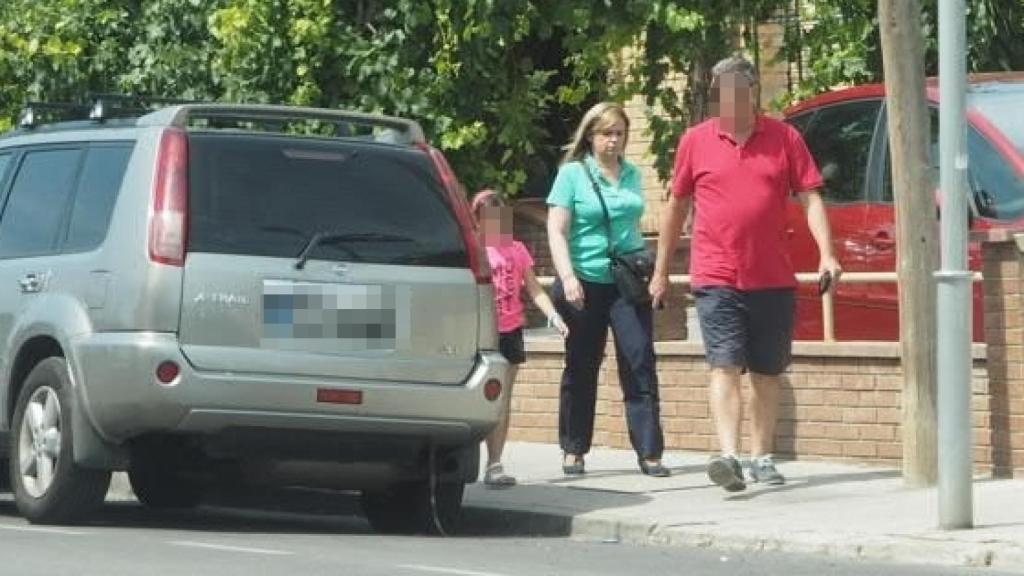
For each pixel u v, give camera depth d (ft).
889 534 66.64
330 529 78.59
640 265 82.79
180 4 125.18
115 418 69.26
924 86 77.61
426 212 72.69
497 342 73.82
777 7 122.01
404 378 70.79
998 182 82.99
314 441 70.33
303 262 69.92
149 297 68.44
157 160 70.18
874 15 123.95
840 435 85.97
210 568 60.34
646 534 71.31
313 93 118.11
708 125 77.82
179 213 69.26
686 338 101.91
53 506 72.13
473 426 72.13
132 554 63.93
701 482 82.33
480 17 115.24
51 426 72.23
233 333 68.90
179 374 68.03
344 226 71.00
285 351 69.26
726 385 76.89
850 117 90.68
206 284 68.80
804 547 66.39
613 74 126.41
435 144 119.14
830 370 86.33
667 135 120.98
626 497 78.89
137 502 90.63
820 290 78.23
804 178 77.66
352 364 69.97
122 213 70.59
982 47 123.54
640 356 83.30
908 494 76.33
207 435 69.10
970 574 60.95
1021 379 79.05
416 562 63.57
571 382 84.99
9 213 78.33
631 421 84.23
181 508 86.63
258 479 72.28
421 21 117.70
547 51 139.13
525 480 84.89
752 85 77.05
